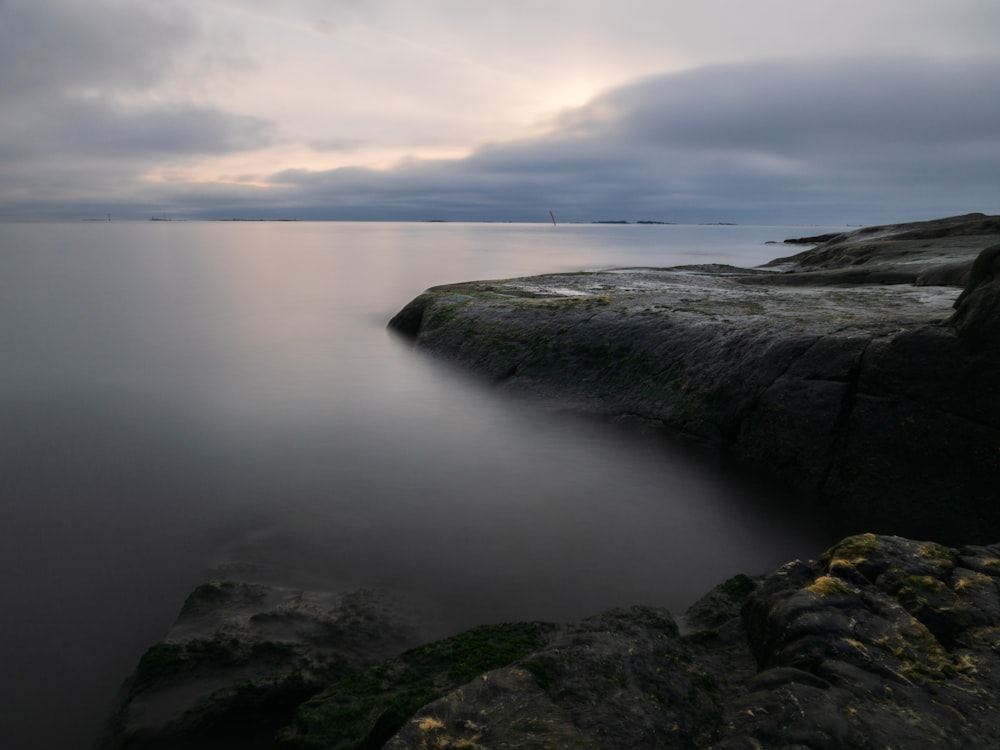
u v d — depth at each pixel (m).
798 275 20.00
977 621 4.10
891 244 27.75
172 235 128.62
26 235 118.69
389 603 5.87
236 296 28.61
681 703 3.63
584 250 73.69
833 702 3.38
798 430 8.52
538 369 12.63
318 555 6.89
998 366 7.17
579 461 9.55
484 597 6.14
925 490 7.44
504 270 43.19
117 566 6.71
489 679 3.66
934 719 3.28
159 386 13.71
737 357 9.80
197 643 4.99
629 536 7.41
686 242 103.25
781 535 7.47
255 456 9.77
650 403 10.62
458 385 13.40
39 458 9.64
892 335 8.32
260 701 4.53
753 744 3.16
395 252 66.75
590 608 6.01
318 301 27.00
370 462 9.55
